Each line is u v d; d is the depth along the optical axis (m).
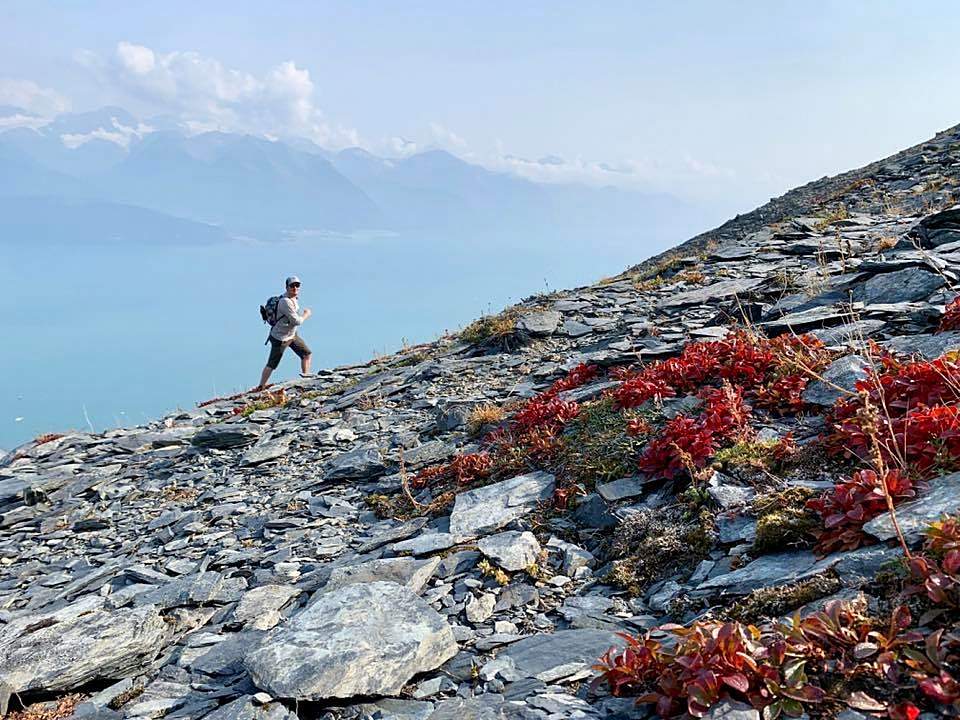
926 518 4.78
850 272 14.82
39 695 6.09
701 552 6.25
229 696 5.53
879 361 7.96
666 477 7.57
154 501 13.33
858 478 5.47
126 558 10.34
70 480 15.52
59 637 6.70
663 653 4.45
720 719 3.70
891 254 15.41
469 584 6.82
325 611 6.14
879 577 4.51
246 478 13.48
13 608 9.19
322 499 11.17
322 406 18.55
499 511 8.34
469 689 5.14
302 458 13.96
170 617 7.53
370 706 5.03
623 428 8.98
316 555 8.79
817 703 3.72
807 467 6.73
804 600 4.70
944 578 4.10
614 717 4.30
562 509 8.12
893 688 3.69
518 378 15.70
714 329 13.62
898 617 4.05
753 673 3.91
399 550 7.99
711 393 8.78
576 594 6.49
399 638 5.57
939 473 5.39
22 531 13.03
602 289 23.05
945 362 6.59
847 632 4.02
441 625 5.82
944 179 26.73
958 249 13.77
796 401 7.96
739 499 6.64
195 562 9.42
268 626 6.88
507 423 11.59
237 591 8.05
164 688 5.97
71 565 10.56
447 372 17.70
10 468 17.72
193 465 15.19
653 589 6.18
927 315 9.60
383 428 14.75
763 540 5.74
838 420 7.04
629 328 16.73
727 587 5.42
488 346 19.19
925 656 3.72
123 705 5.88
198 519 11.52
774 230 25.88
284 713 4.98
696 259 23.47
